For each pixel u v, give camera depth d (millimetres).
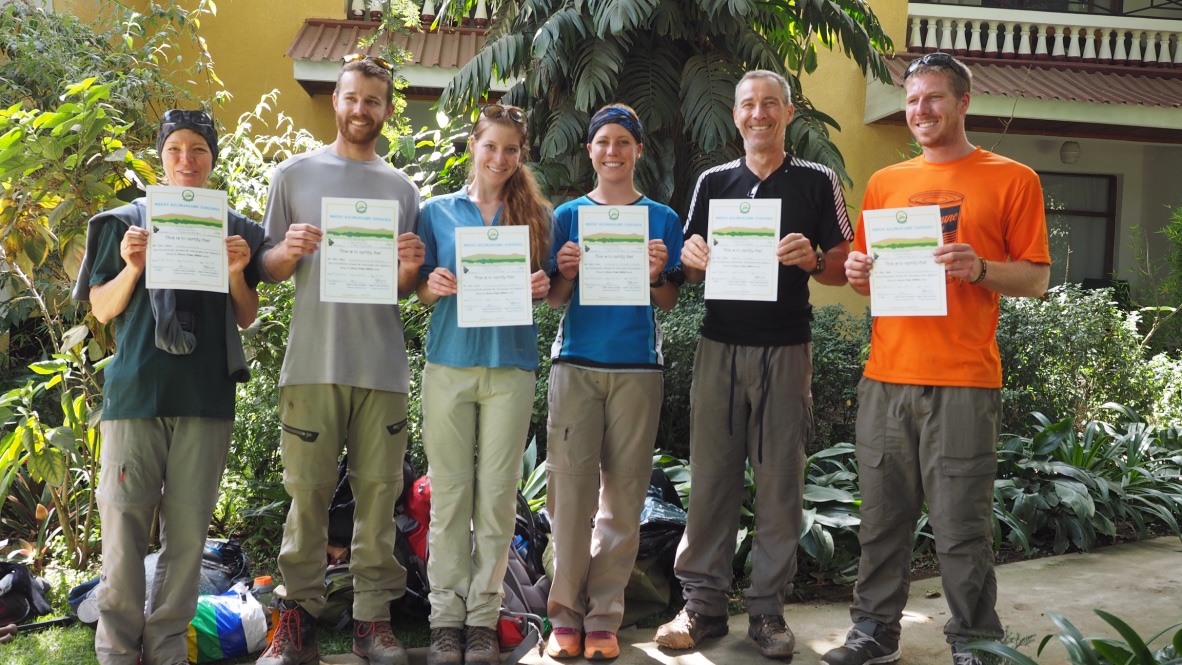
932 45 9922
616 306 3334
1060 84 9305
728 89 5547
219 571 3834
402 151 5879
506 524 3291
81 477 4504
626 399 3316
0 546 4375
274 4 8664
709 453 3463
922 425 3160
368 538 3283
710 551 3549
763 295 3227
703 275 3477
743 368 3371
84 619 3537
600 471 3430
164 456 3057
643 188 5598
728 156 5762
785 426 3375
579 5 5508
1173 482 5676
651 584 3840
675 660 3422
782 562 3424
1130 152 11281
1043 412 6160
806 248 3201
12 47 5590
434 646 3244
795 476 3416
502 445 3225
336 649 3477
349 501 3836
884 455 3250
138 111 5594
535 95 5934
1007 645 3102
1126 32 10523
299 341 3143
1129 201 11367
